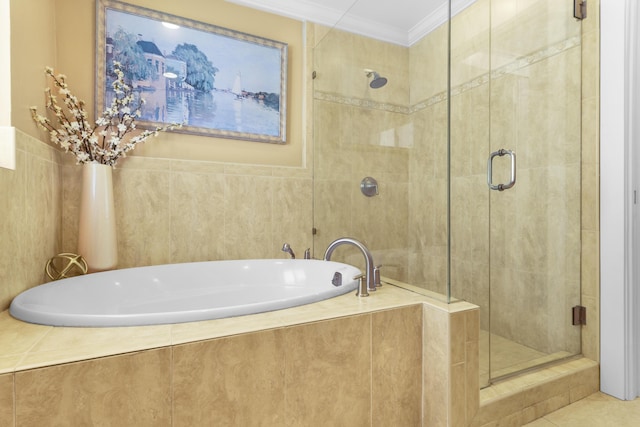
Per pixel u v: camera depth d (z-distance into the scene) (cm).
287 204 225
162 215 191
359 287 130
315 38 241
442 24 143
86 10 183
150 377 80
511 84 187
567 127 174
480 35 174
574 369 157
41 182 144
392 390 116
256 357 92
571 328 174
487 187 173
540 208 182
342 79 204
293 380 97
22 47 134
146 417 79
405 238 152
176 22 201
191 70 204
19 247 123
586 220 169
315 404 101
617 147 158
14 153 119
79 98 181
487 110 176
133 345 81
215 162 204
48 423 71
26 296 115
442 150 137
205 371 85
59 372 72
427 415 121
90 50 184
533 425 137
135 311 154
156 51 195
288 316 104
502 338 173
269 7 226
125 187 183
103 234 162
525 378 147
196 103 205
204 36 208
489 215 172
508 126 185
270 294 183
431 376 119
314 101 232
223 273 190
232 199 209
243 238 212
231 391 88
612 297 160
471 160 165
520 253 181
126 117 179
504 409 131
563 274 175
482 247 168
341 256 200
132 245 185
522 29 188
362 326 109
